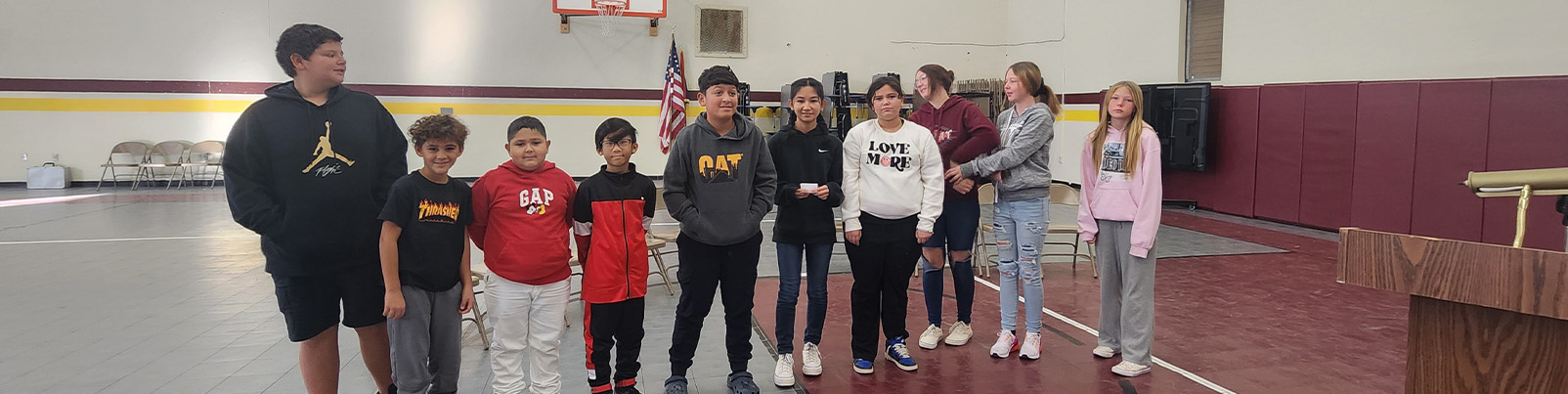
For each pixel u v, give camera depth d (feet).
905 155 10.46
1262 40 28.40
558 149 39.78
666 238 16.10
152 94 36.50
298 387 10.45
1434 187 22.24
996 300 15.57
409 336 8.11
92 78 36.04
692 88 40.57
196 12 36.37
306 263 7.81
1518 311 4.39
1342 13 25.49
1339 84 24.81
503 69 38.78
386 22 37.45
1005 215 11.54
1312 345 12.43
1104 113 10.90
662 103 39.81
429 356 8.52
